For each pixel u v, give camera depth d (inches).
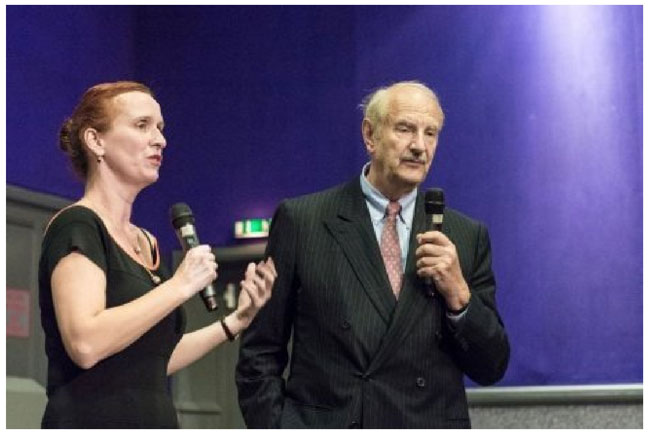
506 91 209.0
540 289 199.3
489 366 101.9
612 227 196.1
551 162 202.7
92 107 88.0
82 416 79.7
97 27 240.1
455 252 98.3
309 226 105.7
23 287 207.6
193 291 81.6
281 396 103.5
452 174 210.5
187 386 241.4
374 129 107.3
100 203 87.0
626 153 197.5
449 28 217.8
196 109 246.1
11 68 210.1
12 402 197.5
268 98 238.8
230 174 240.1
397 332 99.3
